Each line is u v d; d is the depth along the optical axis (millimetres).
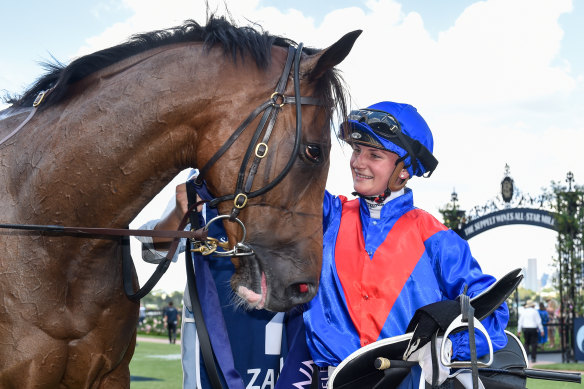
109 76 1620
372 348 1604
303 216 1524
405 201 1888
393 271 1766
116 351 1729
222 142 1518
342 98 1579
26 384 1545
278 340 2020
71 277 1607
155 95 1544
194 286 1854
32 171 1578
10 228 1534
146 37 1664
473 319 1542
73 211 1570
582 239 11656
